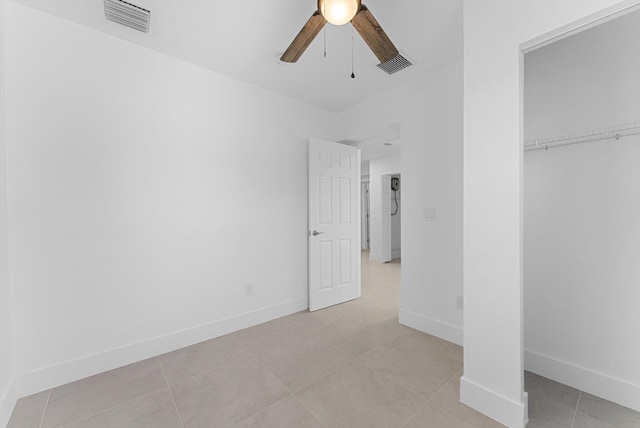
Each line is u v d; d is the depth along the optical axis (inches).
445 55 90.4
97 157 77.8
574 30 50.9
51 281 71.3
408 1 66.8
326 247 129.4
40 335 69.8
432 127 100.6
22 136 67.8
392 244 279.7
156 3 67.5
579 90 69.7
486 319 60.4
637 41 62.1
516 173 55.6
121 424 58.9
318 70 99.3
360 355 86.4
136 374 76.7
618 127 64.4
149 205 86.4
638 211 62.3
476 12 61.1
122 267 81.7
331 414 61.4
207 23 75.0
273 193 116.1
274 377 75.2
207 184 98.2
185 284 93.4
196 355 87.0
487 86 59.5
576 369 69.7
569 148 71.3
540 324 76.2
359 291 144.5
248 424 58.8
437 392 68.7
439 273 99.0
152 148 87.0
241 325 106.2
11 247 66.4
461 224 93.3
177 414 61.7
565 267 72.1
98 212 77.9
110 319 79.7
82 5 68.4
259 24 75.7
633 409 61.8
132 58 83.4
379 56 66.2
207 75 98.2
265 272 113.7
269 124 114.5
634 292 62.8
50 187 71.2
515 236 56.0
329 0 49.9
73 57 74.3
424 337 98.7
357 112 128.4
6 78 66.1
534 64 76.6
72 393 68.7
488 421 58.9
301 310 125.4
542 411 61.4
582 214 69.6
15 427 58.1
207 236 98.3
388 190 251.6
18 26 67.6
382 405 64.2
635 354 62.5
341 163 135.9
